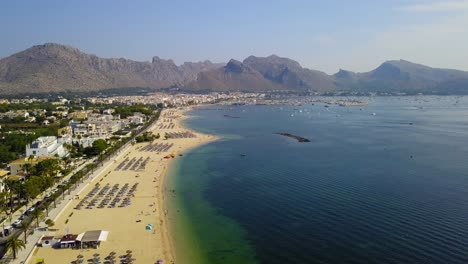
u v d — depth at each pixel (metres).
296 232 148.12
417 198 182.88
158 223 159.88
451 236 139.38
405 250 130.00
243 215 168.50
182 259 129.25
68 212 170.88
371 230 146.75
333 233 145.50
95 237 139.38
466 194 187.88
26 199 181.00
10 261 123.94
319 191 199.25
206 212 173.50
